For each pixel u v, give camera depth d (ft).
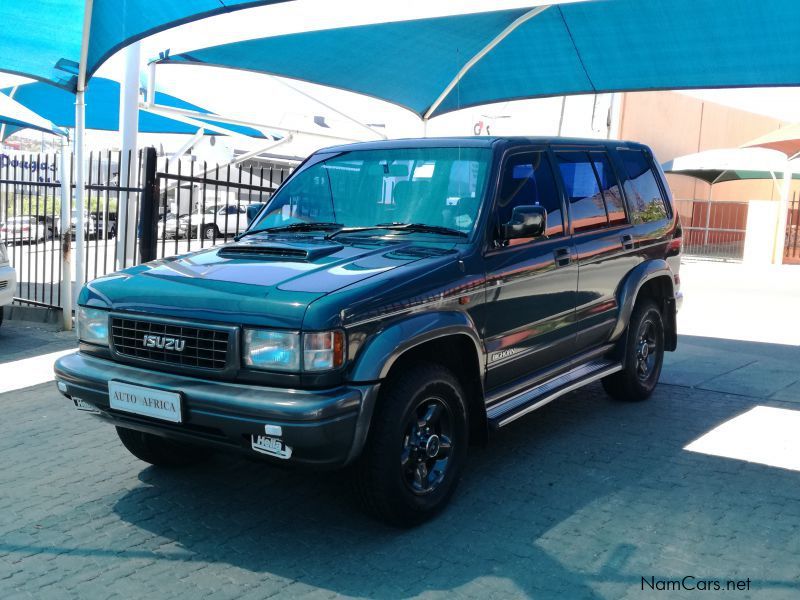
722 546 12.66
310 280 12.62
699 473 15.90
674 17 27.91
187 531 13.43
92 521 13.87
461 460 14.02
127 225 37.29
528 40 32.14
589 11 28.63
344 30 30.99
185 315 12.55
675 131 94.58
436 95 38.70
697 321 36.65
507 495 14.74
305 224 16.43
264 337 11.86
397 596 11.18
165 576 11.88
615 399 21.40
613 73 34.09
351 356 11.92
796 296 47.60
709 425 19.19
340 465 11.98
